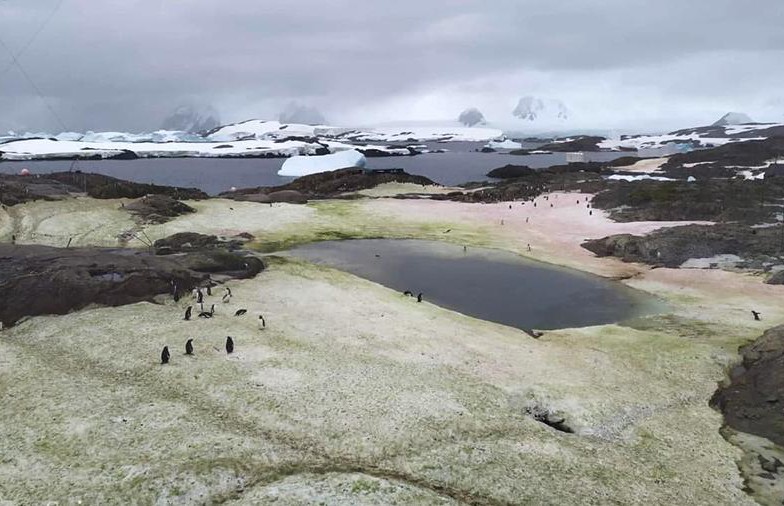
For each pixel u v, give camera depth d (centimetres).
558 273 7681
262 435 3475
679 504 3088
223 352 4559
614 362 4816
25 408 3638
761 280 7056
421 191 14675
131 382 4069
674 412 4047
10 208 9488
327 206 11944
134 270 6212
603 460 3466
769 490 3206
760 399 4138
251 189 14525
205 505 2891
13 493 2878
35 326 5094
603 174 17725
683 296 6631
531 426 3797
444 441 3538
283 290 6369
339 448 3397
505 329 5584
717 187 11625
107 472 3050
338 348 4781
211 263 7031
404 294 6538
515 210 11769
